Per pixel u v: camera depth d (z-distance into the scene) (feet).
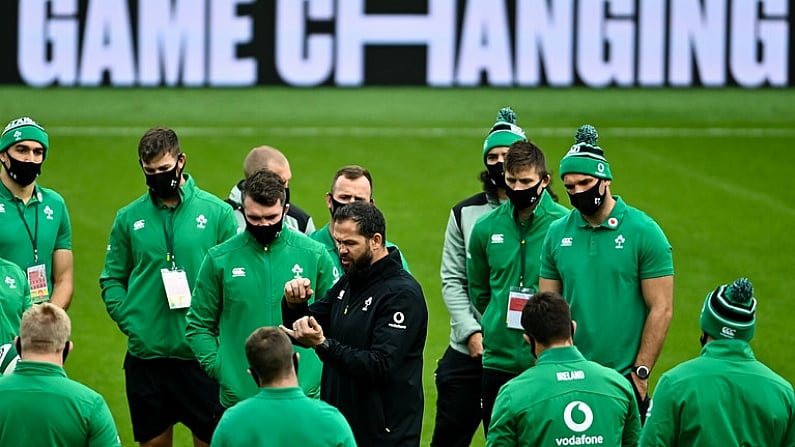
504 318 92.17
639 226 84.43
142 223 94.17
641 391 83.66
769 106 227.61
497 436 67.51
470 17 224.53
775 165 207.10
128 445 106.11
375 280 76.48
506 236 92.53
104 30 222.89
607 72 225.15
